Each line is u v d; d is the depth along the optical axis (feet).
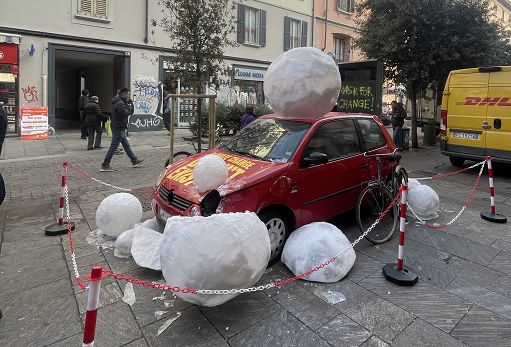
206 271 9.54
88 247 15.37
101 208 15.49
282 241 14.39
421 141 53.57
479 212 20.63
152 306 11.32
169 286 9.71
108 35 52.80
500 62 45.03
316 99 15.80
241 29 65.46
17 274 13.34
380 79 31.63
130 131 56.08
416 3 39.42
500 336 10.14
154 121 58.34
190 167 15.53
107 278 12.82
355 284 12.71
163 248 10.09
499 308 11.46
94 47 51.93
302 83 15.62
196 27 26.45
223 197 12.78
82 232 17.01
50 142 43.68
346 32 85.56
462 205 21.95
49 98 49.08
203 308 11.21
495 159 29.53
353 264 13.51
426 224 17.98
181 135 53.16
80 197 22.62
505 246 16.08
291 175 14.30
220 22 28.30
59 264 14.01
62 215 17.25
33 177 27.48
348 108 33.45
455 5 39.52
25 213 19.76
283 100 16.10
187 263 9.64
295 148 14.98
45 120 46.50
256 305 11.41
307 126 15.93
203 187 13.23
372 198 16.67
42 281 12.85
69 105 79.66
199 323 10.55
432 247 15.83
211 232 9.68
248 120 33.91
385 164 18.76
